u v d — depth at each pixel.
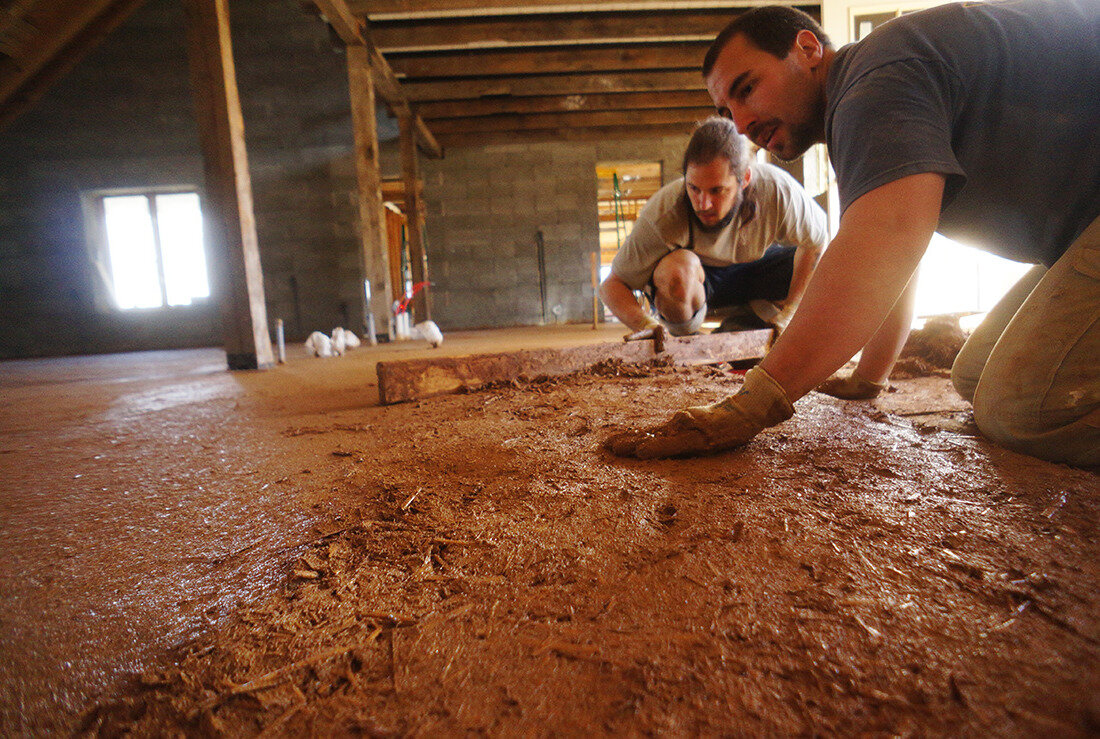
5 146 10.36
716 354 2.82
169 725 0.55
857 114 0.97
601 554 0.80
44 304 10.55
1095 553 0.73
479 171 10.99
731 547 0.79
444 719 0.53
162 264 10.70
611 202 14.08
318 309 10.73
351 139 10.52
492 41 6.95
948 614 0.62
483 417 1.76
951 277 4.86
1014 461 1.09
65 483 1.30
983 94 0.99
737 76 1.18
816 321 1.04
